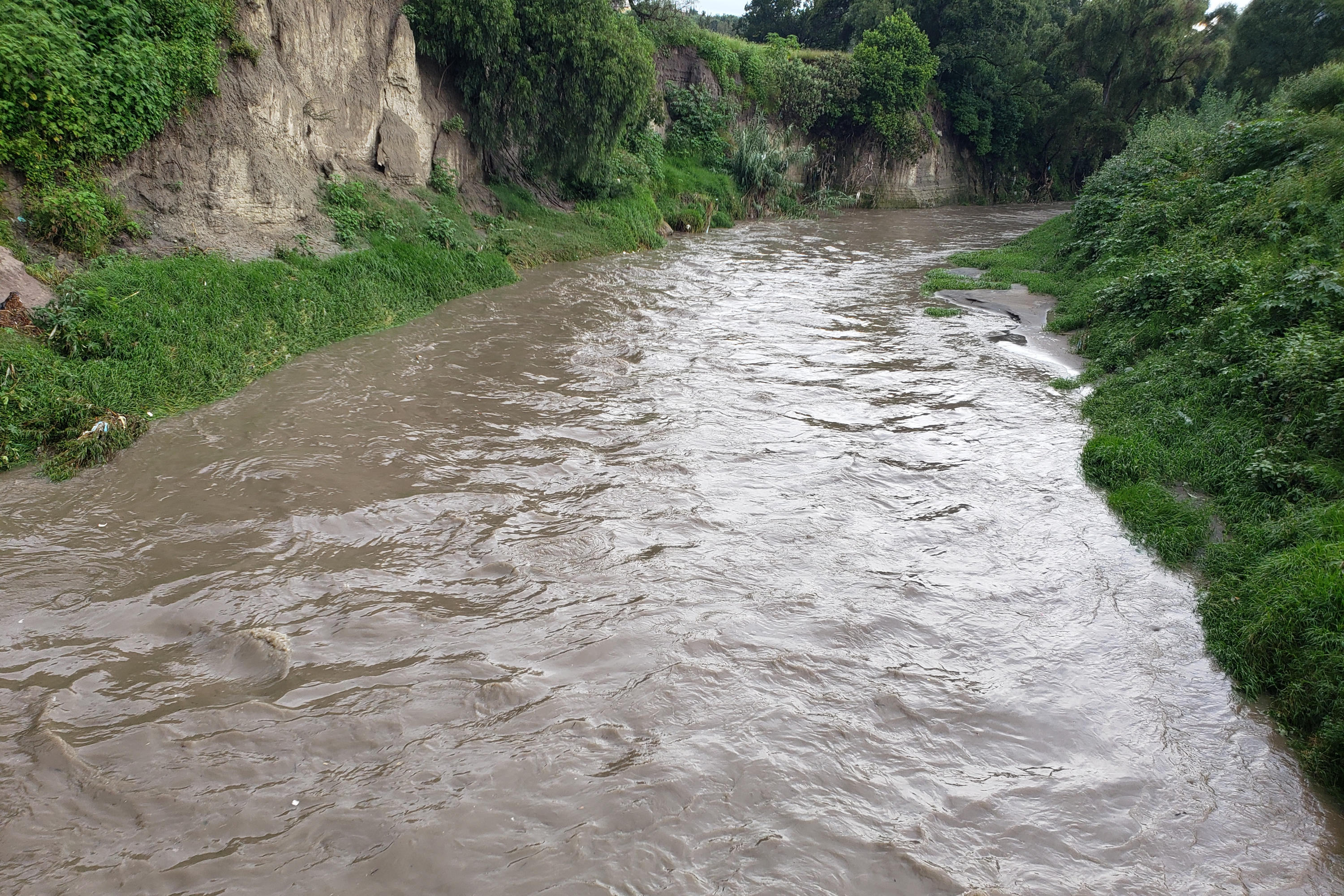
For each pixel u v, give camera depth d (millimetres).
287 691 5164
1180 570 6953
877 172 43125
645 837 4152
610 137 22000
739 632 5871
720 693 5246
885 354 13281
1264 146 15773
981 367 12578
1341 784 4641
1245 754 4965
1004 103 49156
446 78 19375
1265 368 8789
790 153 36969
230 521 7203
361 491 7844
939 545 7254
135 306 10258
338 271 13922
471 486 8047
